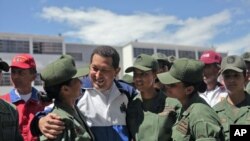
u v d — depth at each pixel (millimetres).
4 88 27672
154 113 3586
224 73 3969
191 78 3191
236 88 3914
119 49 44906
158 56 5164
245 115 3842
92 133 3348
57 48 39719
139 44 44094
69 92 3082
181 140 3014
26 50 38125
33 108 4504
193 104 3076
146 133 3531
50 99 3160
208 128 2863
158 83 3727
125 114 3664
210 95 5320
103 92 3541
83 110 3498
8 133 3133
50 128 2854
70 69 3057
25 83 4559
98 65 3344
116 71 3496
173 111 3564
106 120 3508
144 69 3539
